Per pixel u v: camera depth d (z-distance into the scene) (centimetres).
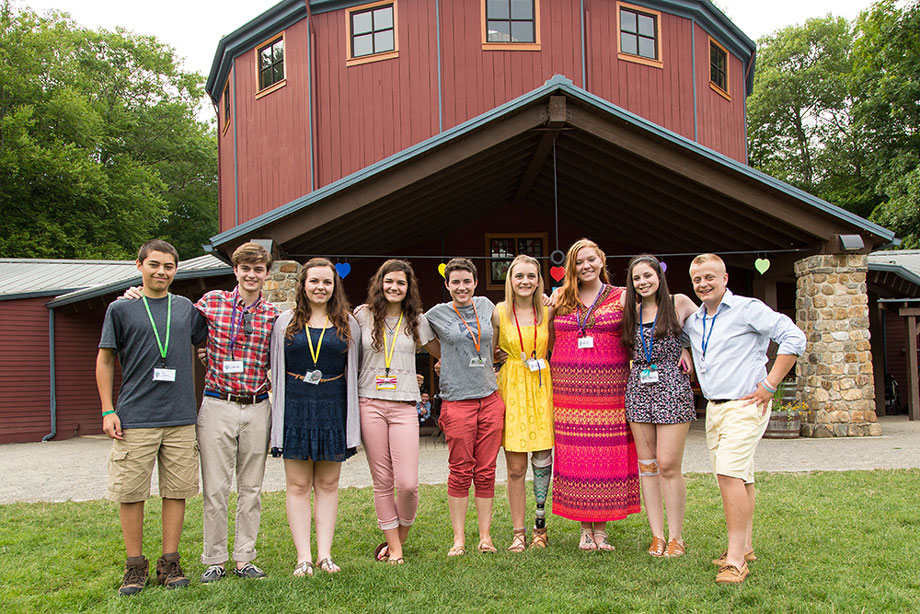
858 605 294
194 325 353
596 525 398
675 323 370
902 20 1995
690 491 541
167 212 2897
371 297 383
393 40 1190
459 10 1177
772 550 377
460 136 848
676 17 1287
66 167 2316
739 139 1462
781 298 1430
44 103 2419
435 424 1088
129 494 330
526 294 395
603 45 1209
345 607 305
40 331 1267
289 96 1240
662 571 344
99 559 392
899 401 1364
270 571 362
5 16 2406
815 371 922
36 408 1248
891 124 2192
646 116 1234
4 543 431
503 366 409
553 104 854
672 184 943
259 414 357
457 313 396
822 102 3081
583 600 307
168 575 343
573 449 387
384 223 1036
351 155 1184
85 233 2525
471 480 401
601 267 400
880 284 1285
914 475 595
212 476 348
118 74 2984
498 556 378
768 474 611
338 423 360
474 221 1308
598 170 997
